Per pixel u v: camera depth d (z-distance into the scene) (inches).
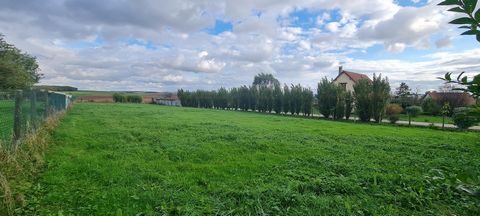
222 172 238.5
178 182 208.2
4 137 233.9
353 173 240.4
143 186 197.6
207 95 1939.0
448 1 46.7
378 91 959.0
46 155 274.1
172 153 301.1
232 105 1766.7
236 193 186.7
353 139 432.1
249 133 466.9
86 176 215.5
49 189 187.2
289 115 1322.6
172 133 445.7
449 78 55.7
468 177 62.1
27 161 225.8
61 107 690.2
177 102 2303.2
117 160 266.5
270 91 1478.8
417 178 222.7
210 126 561.3
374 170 251.1
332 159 288.4
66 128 466.9
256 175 232.7
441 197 183.9
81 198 173.8
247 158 291.4
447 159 305.1
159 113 967.6
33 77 1878.7
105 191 185.5
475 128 737.0
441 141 440.8
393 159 298.8
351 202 177.5
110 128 485.4
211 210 161.9
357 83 1034.1
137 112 984.3
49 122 441.4
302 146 359.6
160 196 179.2
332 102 1103.6
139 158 276.8
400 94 1621.6
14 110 269.3
